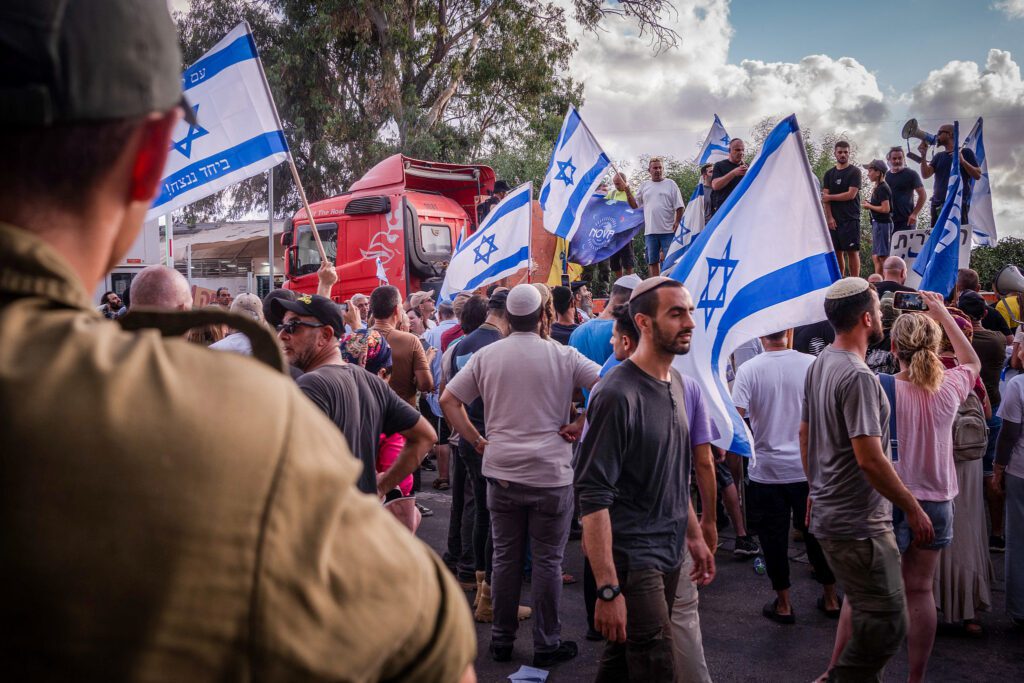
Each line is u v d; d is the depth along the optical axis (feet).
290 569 1.85
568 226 25.04
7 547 1.66
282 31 76.59
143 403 1.80
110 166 2.03
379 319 18.95
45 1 1.81
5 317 1.85
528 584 18.08
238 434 1.85
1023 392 15.07
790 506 15.92
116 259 2.22
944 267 23.54
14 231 1.91
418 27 76.64
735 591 17.37
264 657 1.82
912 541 12.19
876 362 16.88
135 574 1.70
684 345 9.71
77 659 1.68
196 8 77.05
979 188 32.48
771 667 13.75
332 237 40.96
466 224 42.70
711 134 36.81
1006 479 15.51
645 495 9.70
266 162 15.65
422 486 26.96
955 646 14.53
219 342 10.75
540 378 13.71
